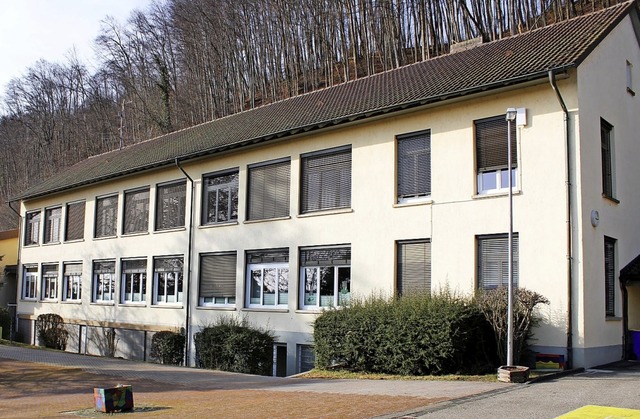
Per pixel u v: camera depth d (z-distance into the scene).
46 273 34.34
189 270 24.33
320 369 16.62
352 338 15.77
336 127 19.77
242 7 57.25
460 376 13.90
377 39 49.16
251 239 22.16
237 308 22.23
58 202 33.72
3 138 72.25
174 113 57.31
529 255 15.47
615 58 17.75
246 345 18.91
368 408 10.02
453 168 17.08
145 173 27.36
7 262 40.19
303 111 23.42
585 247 14.93
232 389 13.80
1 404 12.09
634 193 18.23
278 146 21.69
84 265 30.78
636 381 12.47
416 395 11.35
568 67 14.77
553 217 15.20
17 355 21.83
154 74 59.59
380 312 15.48
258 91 56.06
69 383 15.21
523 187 15.74
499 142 16.39
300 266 20.61
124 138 58.88
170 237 25.59
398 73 23.41
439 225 17.17
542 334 15.01
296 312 20.27
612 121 17.12
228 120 29.50
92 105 66.62
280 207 21.53
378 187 18.69
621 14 18.00
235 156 23.22
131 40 61.41
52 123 70.00
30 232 36.59
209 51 57.88
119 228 28.61
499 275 16.03
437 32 45.56
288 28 54.97
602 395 10.72
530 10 41.53
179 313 24.64
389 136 18.62
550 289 15.05
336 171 20.02
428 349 14.32
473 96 16.66
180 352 23.55
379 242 18.45
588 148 15.52
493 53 19.78
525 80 15.40
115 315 28.11
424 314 14.58
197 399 12.09
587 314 14.73
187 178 25.16
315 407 10.34
